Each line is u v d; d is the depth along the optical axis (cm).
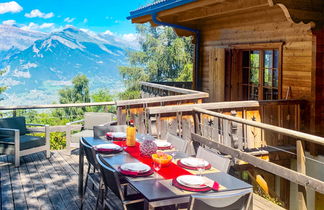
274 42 793
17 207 486
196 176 334
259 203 497
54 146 1277
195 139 637
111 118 766
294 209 744
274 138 676
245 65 945
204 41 1075
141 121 696
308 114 700
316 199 677
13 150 670
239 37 917
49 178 606
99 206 425
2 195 529
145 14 952
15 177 612
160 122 635
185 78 2384
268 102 659
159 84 1080
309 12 599
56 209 480
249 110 658
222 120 650
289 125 693
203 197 279
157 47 2592
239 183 331
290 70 753
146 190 310
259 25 843
